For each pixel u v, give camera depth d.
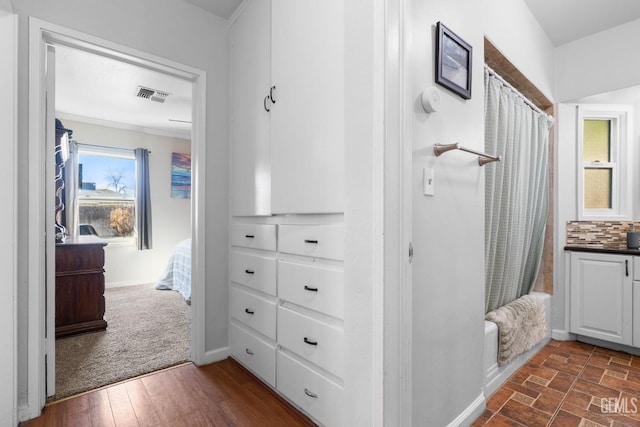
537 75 2.36
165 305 3.53
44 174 1.60
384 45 1.04
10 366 1.43
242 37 2.08
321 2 1.45
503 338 1.85
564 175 2.69
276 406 1.64
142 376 1.93
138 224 4.77
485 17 1.68
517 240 2.29
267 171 1.82
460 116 1.46
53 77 1.69
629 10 2.22
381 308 1.03
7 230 1.43
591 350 2.41
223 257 2.20
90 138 4.45
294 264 1.60
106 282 4.54
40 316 1.55
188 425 1.48
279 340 1.71
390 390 1.04
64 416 1.53
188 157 5.35
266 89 1.83
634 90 2.44
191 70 2.06
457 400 1.43
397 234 1.06
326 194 1.42
